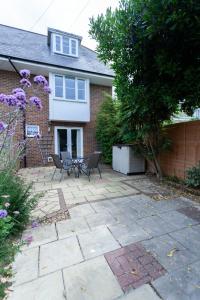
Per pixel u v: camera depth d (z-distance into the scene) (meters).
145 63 4.06
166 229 2.67
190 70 3.55
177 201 3.81
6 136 2.64
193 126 4.80
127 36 3.73
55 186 5.10
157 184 5.20
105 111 8.66
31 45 9.22
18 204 2.66
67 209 3.45
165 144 5.35
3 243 1.96
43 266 1.94
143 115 5.04
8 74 8.02
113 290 1.62
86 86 9.11
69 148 9.37
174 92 4.03
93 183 5.41
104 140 8.84
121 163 7.05
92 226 2.79
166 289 1.62
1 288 1.57
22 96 2.47
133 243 2.33
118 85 4.95
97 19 4.29
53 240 2.43
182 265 1.92
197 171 4.34
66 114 8.75
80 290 1.63
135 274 1.81
